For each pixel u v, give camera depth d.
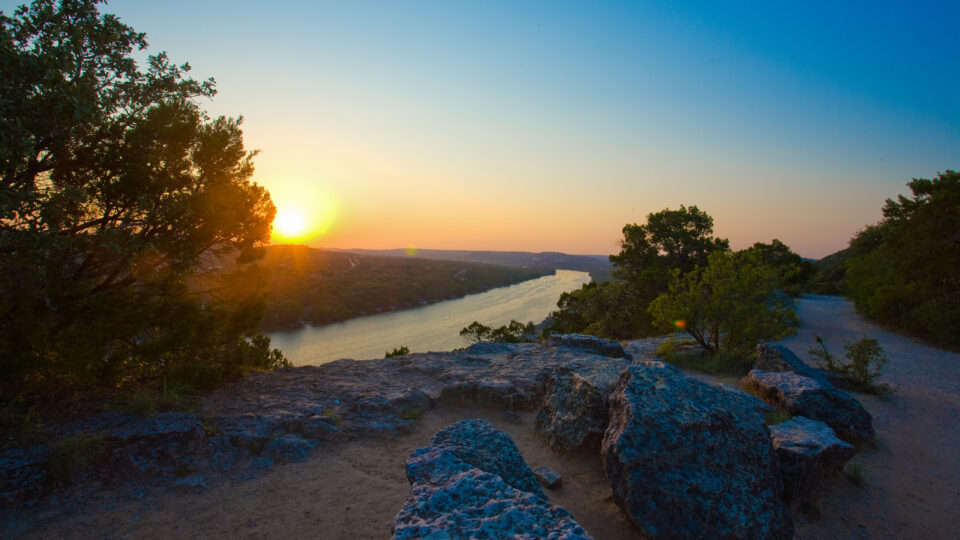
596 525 5.14
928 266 21.80
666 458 4.86
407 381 10.34
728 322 14.60
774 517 4.66
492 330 29.83
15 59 5.91
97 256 7.02
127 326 6.92
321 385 9.48
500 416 8.67
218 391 8.54
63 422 6.23
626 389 5.60
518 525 3.19
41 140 6.70
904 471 7.46
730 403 5.68
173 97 8.29
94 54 7.60
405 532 3.15
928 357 16.45
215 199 7.88
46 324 6.61
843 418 8.42
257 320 9.33
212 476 5.95
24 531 4.70
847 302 35.59
